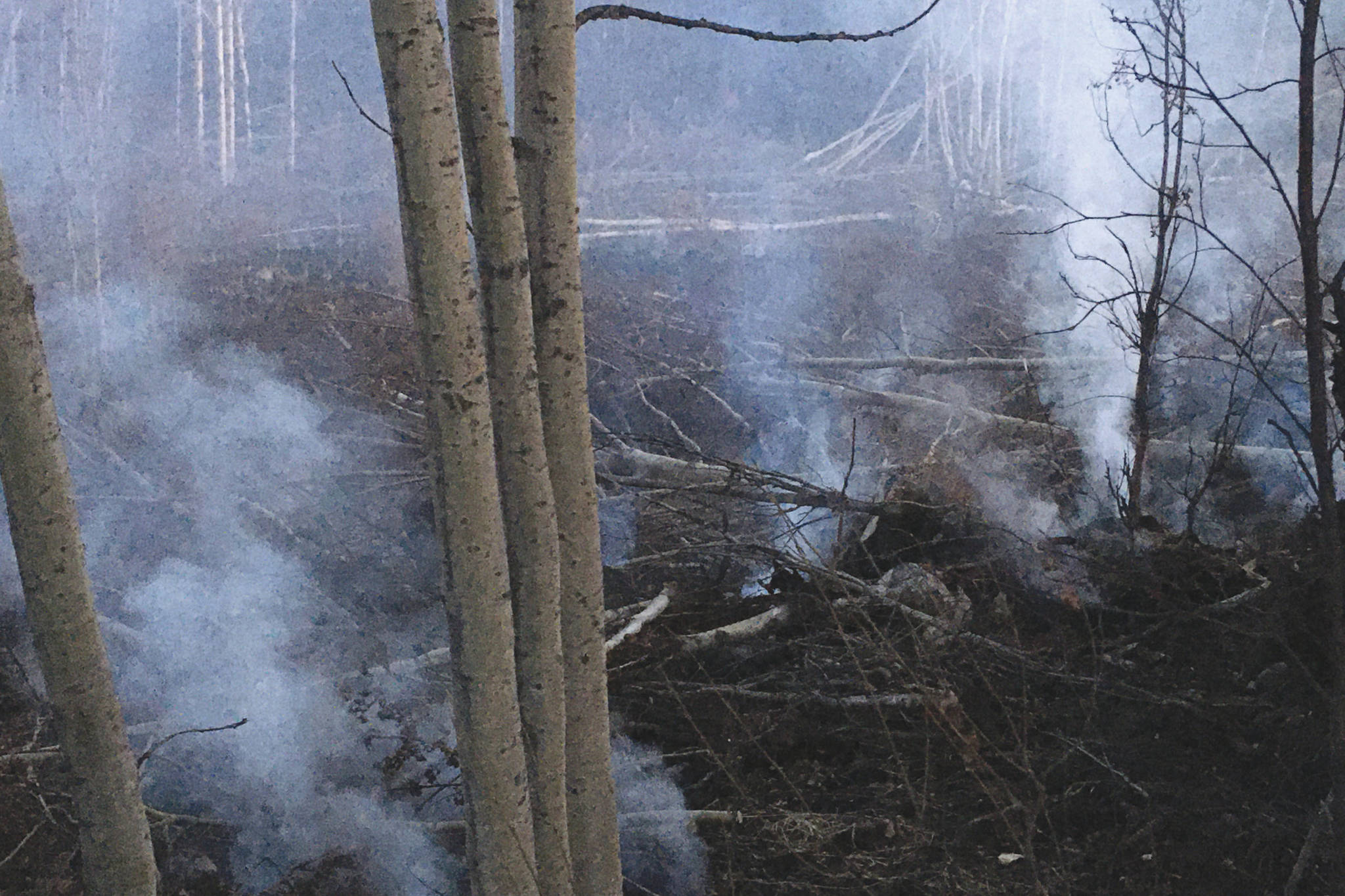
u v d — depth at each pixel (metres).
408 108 1.81
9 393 1.84
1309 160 2.54
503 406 2.09
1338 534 2.61
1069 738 3.33
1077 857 3.13
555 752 2.25
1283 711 3.20
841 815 3.28
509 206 2.01
